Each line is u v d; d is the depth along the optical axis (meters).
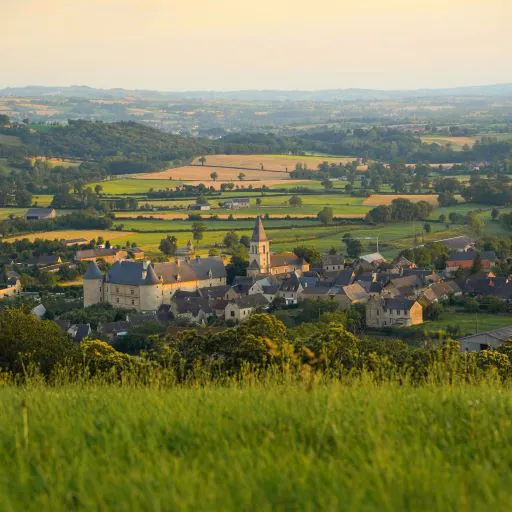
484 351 121.19
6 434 44.09
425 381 62.00
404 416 45.12
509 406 47.06
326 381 60.25
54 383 72.94
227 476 35.88
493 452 38.53
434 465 36.41
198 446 40.94
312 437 41.50
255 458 38.16
